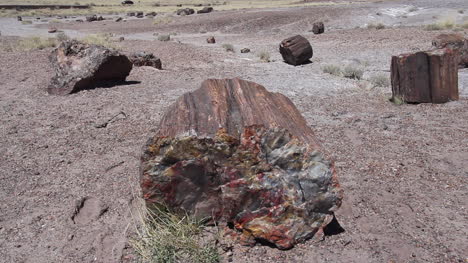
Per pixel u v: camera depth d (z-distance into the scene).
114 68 12.66
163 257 4.05
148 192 4.29
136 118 9.28
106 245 4.49
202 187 4.30
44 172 6.51
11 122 9.20
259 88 5.30
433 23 28.86
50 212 5.25
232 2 100.44
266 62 18.97
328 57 19.89
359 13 37.16
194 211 4.40
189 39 30.94
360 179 5.96
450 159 6.60
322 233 4.27
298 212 4.12
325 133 8.16
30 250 4.48
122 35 35.31
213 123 4.24
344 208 5.09
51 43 22.98
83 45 12.62
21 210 5.33
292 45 17.88
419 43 21.33
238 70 16.03
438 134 7.87
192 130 4.12
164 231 4.21
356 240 4.40
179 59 18.95
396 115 9.34
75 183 6.06
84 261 4.24
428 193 5.48
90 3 91.75
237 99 4.82
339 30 31.27
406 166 6.40
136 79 13.70
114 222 4.94
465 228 4.63
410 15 34.97
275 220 4.14
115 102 10.66
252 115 4.32
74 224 4.96
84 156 7.14
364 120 9.01
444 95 10.14
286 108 4.99
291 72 15.63
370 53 20.06
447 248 4.25
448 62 10.05
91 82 12.38
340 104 10.55
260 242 4.30
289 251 4.18
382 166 6.42
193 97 4.89
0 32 35.78
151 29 38.72
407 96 10.36
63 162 6.89
